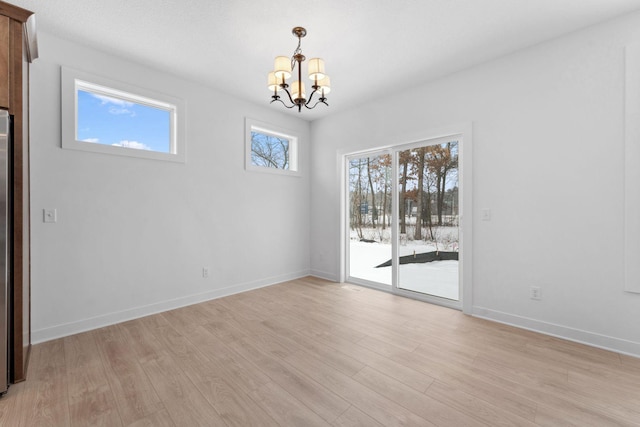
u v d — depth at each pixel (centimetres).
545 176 261
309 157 488
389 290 394
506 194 283
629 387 182
